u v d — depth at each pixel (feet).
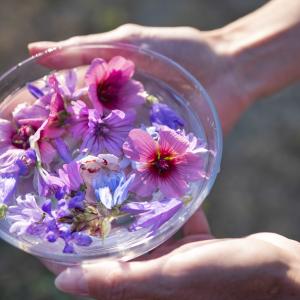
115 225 1.99
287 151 3.59
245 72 2.60
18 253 3.18
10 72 2.19
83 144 2.04
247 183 3.48
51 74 2.16
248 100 2.64
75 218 1.94
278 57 2.60
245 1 4.05
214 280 1.89
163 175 2.04
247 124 3.63
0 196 1.99
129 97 2.17
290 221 3.42
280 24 2.62
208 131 2.12
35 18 3.79
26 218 1.96
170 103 2.24
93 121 2.04
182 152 2.03
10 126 2.11
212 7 4.03
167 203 1.98
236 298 1.94
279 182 3.51
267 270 1.90
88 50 2.27
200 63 2.53
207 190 2.01
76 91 2.12
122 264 1.92
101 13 3.88
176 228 1.98
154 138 2.05
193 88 2.19
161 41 2.47
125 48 2.27
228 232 3.36
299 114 3.70
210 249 1.91
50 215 1.94
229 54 2.58
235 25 2.66
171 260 1.91
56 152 2.06
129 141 2.02
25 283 3.13
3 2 3.80
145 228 1.97
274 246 1.97
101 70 2.12
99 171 2.00
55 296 3.11
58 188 1.97
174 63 2.23
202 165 2.05
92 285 1.92
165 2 4.00
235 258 1.90
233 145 3.56
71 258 1.97
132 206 1.95
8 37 3.67
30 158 2.00
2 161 2.04
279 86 2.67
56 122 2.08
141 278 1.90
